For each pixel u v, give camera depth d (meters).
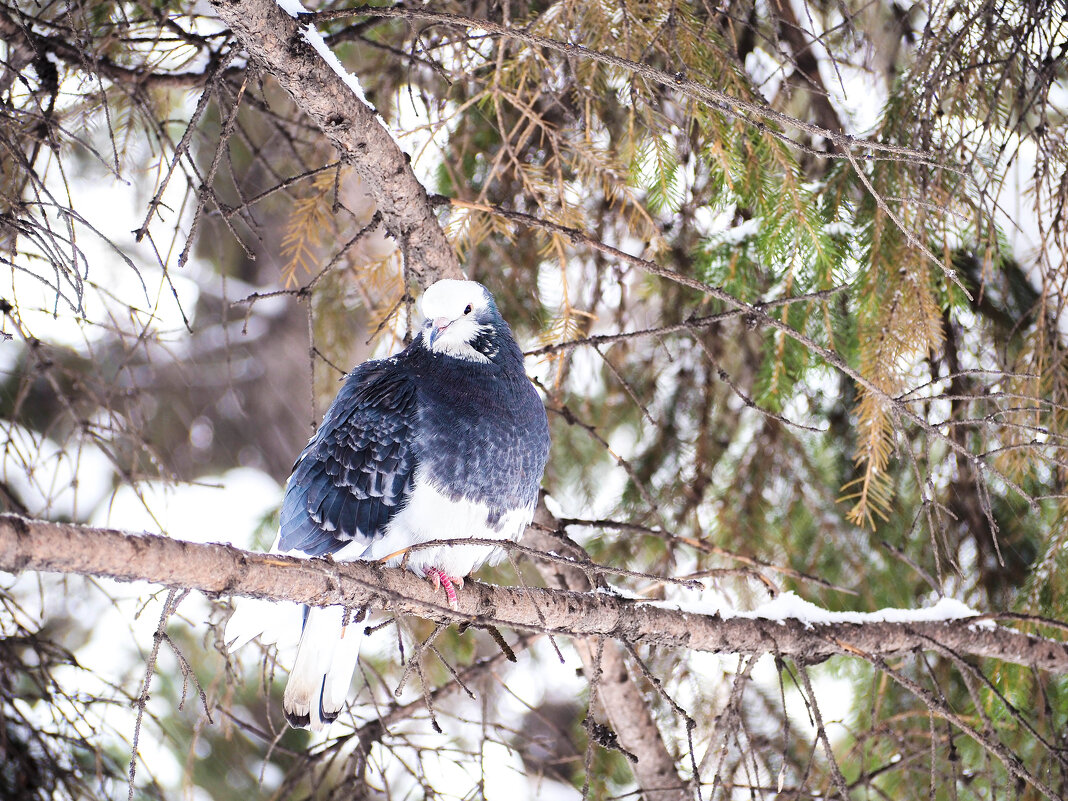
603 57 5.95
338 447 7.95
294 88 6.59
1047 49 7.95
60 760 8.55
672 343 11.13
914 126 8.05
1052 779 8.36
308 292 7.62
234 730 12.64
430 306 8.20
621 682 9.59
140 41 8.40
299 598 5.95
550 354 8.60
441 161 10.68
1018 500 9.62
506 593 7.09
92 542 4.95
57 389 8.53
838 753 10.16
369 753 8.80
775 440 10.62
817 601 10.25
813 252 8.44
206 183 6.13
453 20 6.07
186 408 16.38
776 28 8.32
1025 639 8.46
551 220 8.51
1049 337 8.22
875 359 8.09
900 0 10.78
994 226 8.45
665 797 9.75
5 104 7.10
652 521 10.68
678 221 10.84
